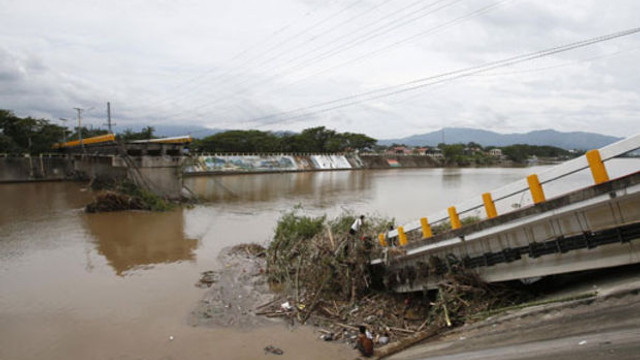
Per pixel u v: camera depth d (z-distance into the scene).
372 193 41.44
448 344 8.30
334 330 10.30
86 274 14.78
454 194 40.56
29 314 11.34
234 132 90.25
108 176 49.91
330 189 45.59
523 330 7.45
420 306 11.22
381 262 12.29
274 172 72.44
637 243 7.15
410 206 31.75
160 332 10.30
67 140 68.19
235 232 22.50
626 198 7.07
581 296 7.59
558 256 8.43
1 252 17.73
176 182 35.34
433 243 10.77
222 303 12.10
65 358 9.09
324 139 105.56
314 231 16.52
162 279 14.25
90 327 10.57
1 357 9.10
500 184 52.16
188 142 36.09
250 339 9.91
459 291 10.15
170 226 23.97
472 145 171.00
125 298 12.49
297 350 9.32
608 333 5.80
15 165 50.28
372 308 11.29
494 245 9.65
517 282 10.30
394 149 143.88
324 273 12.41
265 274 14.67
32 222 24.59
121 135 71.00
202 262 16.41
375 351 9.03
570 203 7.70
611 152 7.02
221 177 61.16
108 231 22.28
